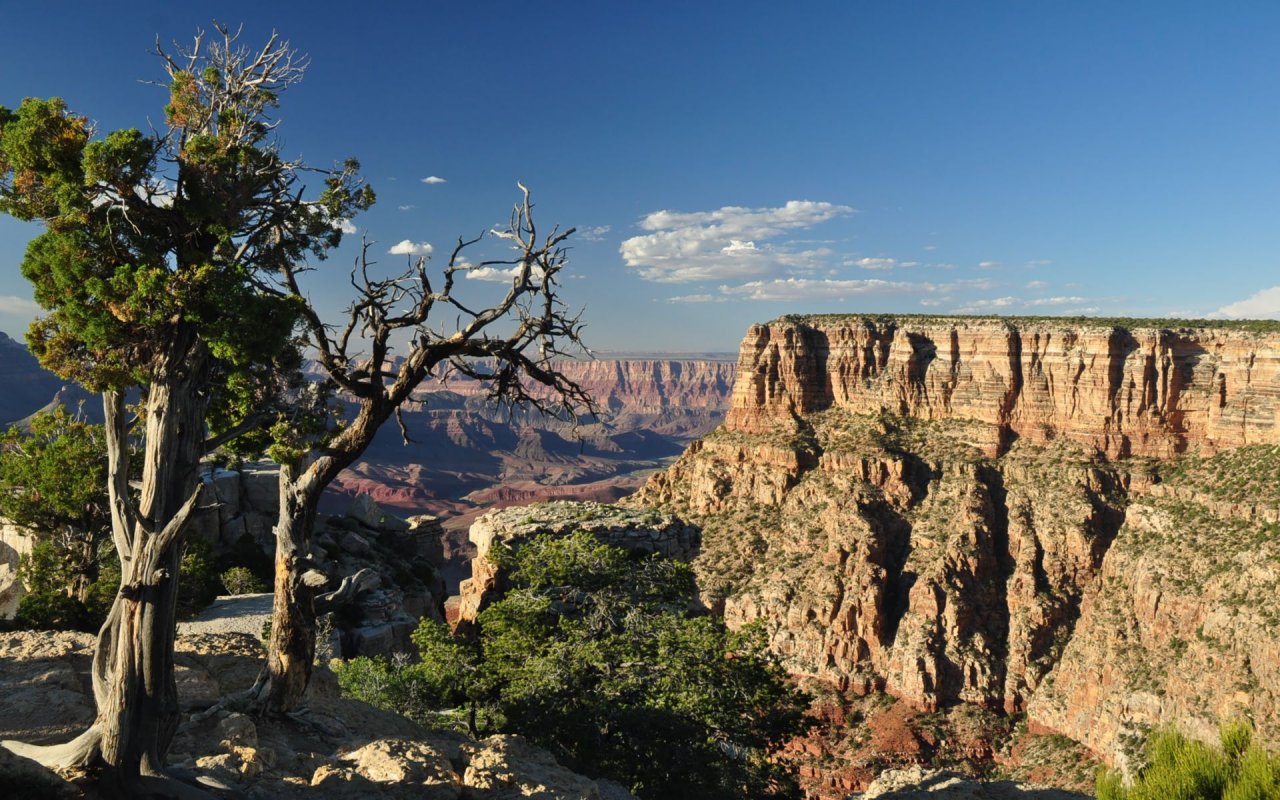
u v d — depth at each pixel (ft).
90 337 42.09
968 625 344.69
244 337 43.62
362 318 60.49
